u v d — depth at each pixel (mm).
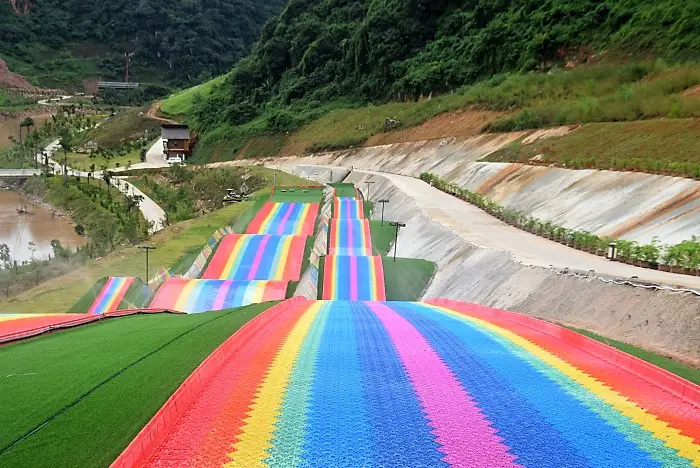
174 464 8531
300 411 10430
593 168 39469
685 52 60750
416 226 43125
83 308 29766
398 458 8727
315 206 56969
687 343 14742
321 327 17547
